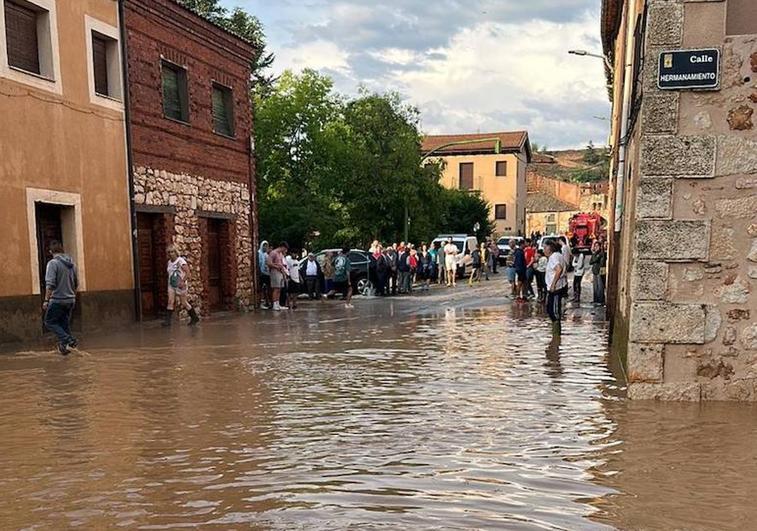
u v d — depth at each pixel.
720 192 6.89
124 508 4.34
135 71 15.34
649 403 7.01
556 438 5.79
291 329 14.40
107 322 14.27
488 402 7.15
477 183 65.44
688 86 6.87
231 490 4.64
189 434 6.04
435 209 39.38
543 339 12.30
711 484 4.68
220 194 19.16
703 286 6.97
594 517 4.14
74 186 13.34
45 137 12.56
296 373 8.96
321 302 22.72
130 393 7.74
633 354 7.16
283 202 32.88
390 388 7.94
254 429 6.18
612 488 4.61
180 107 17.48
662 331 7.05
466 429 6.11
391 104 37.25
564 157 123.00
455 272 31.11
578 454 5.35
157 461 5.28
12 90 11.76
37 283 12.20
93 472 5.04
